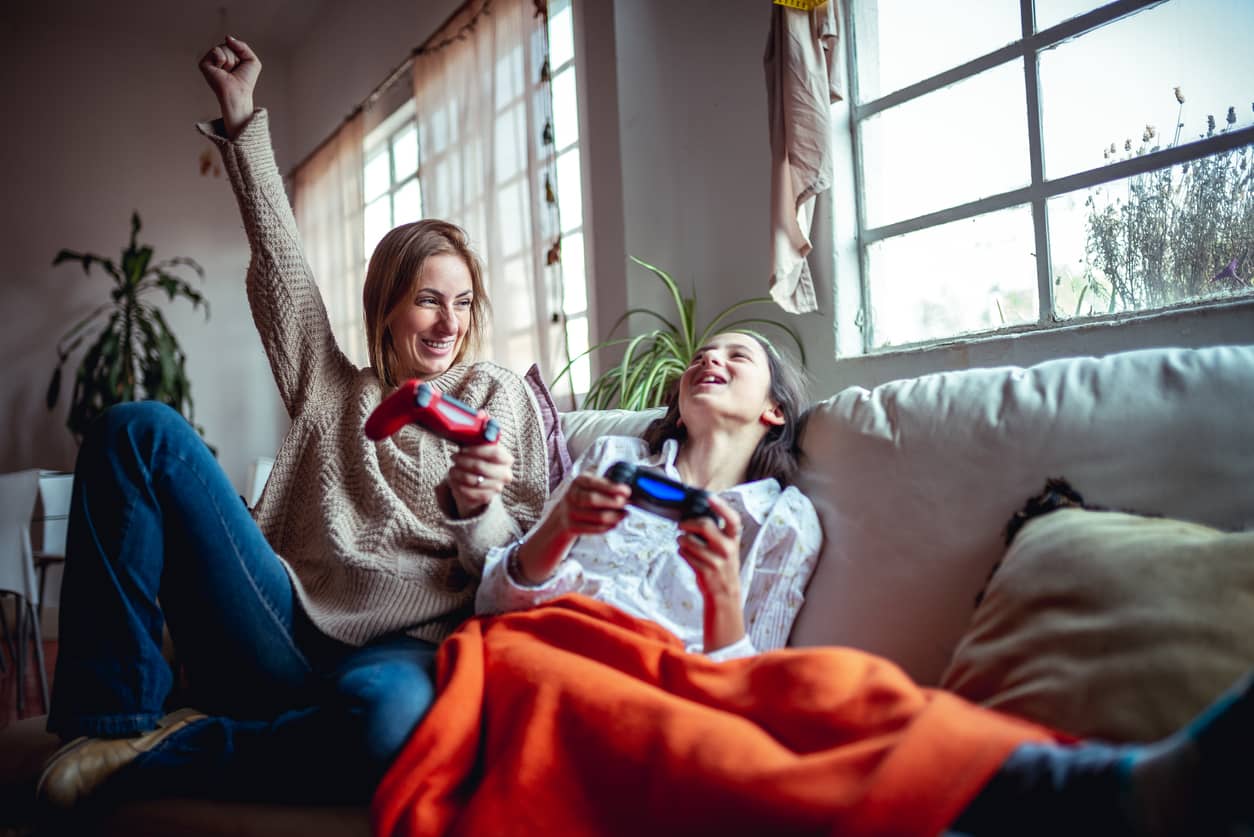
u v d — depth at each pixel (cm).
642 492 112
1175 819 60
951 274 218
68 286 518
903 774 72
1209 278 169
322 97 542
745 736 85
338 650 132
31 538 339
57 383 486
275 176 162
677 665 104
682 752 85
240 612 124
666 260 290
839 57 227
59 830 108
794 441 148
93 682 113
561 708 97
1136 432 111
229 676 125
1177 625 83
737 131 270
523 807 91
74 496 120
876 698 85
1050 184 195
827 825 73
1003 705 88
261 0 514
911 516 125
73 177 523
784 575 130
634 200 285
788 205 223
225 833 104
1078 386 119
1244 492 101
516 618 120
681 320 282
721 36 275
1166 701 79
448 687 105
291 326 158
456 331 162
